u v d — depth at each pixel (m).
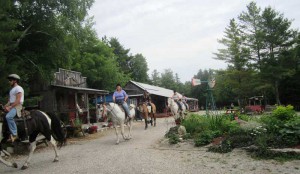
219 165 7.98
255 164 7.81
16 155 11.41
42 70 20.17
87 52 41.84
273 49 40.19
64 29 21.67
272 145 8.78
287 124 9.30
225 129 11.40
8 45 16.44
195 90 80.88
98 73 40.88
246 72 40.34
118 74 44.34
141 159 9.09
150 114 21.27
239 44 41.53
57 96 23.97
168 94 47.12
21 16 20.78
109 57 44.97
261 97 43.47
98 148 12.01
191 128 12.77
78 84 28.72
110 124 21.75
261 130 9.73
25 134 9.02
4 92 14.39
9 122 8.50
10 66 14.12
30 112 9.28
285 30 39.34
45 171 8.21
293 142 8.67
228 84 42.78
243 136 9.76
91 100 34.69
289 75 39.84
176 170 7.67
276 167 7.43
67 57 22.11
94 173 7.66
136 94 39.41
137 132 17.64
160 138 13.80
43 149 12.65
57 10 21.16
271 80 39.03
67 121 20.20
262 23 39.84
